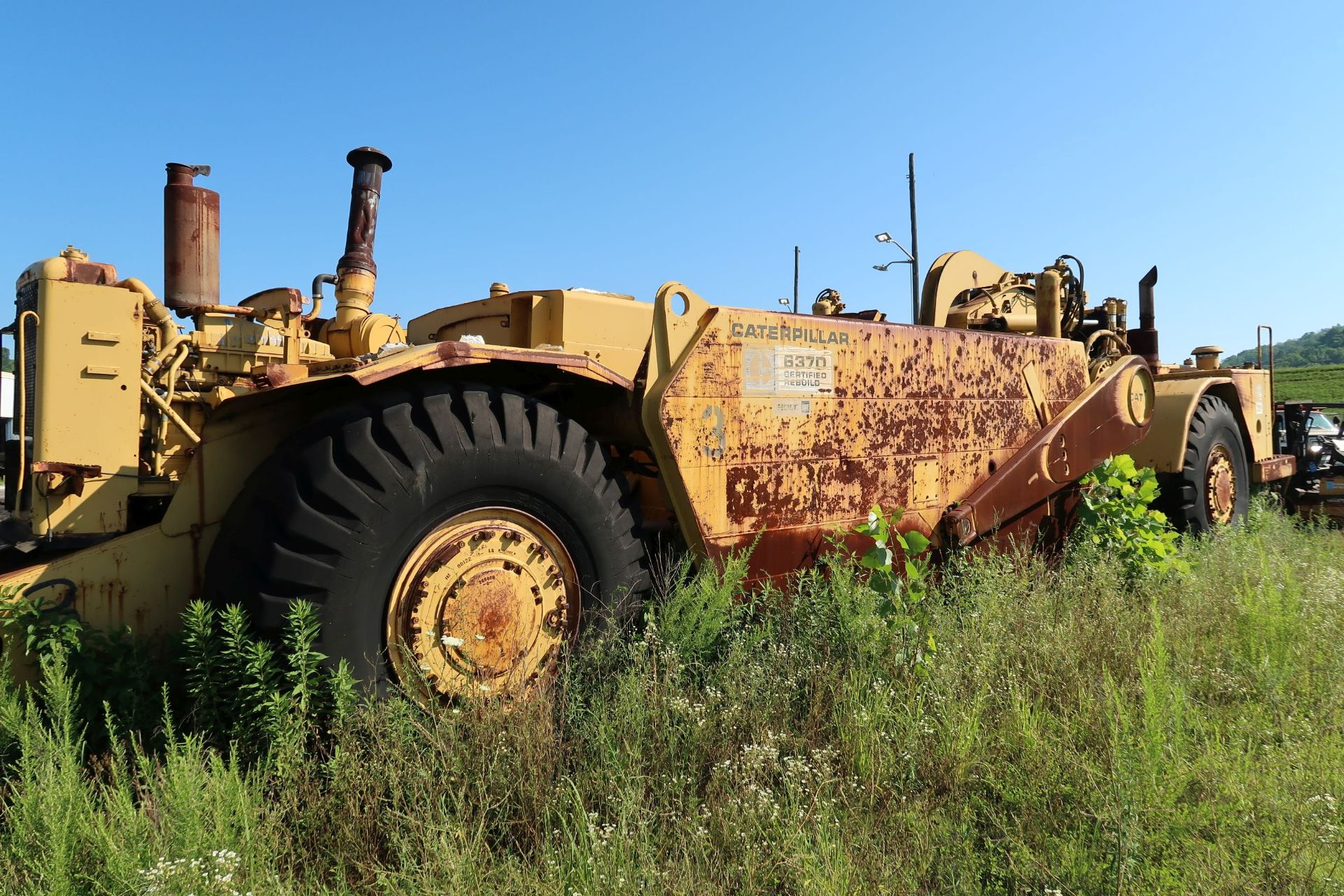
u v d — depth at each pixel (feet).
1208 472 21.01
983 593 12.85
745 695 9.42
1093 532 15.85
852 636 10.78
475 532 9.43
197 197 12.72
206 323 12.82
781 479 12.44
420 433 8.98
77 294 9.36
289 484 8.50
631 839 6.92
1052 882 6.70
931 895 6.80
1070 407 17.75
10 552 10.36
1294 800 7.61
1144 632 11.86
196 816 6.24
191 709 8.27
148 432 11.03
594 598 10.46
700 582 11.07
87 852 6.26
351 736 7.94
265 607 8.34
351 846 7.04
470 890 6.40
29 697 7.61
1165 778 7.65
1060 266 21.17
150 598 9.16
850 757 8.63
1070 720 9.39
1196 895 6.49
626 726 8.61
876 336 13.79
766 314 12.22
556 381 11.34
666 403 11.07
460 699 9.15
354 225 15.62
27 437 10.19
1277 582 14.52
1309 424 31.81
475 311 13.58
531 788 7.76
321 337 15.87
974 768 8.59
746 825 7.32
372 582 8.68
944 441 15.02
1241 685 10.58
